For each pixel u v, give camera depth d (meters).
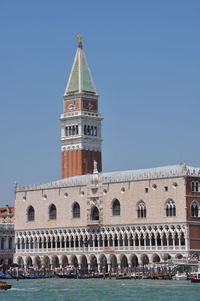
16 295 172.75
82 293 175.00
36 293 177.25
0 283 191.75
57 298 164.75
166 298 159.00
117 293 172.62
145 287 186.88
